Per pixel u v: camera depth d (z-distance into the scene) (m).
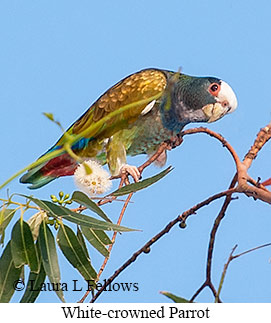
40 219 5.31
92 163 5.96
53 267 5.04
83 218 4.93
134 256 5.12
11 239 4.97
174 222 5.23
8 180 3.57
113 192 5.36
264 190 5.28
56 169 9.09
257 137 5.97
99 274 5.28
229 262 4.30
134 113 9.40
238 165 5.53
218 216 5.00
